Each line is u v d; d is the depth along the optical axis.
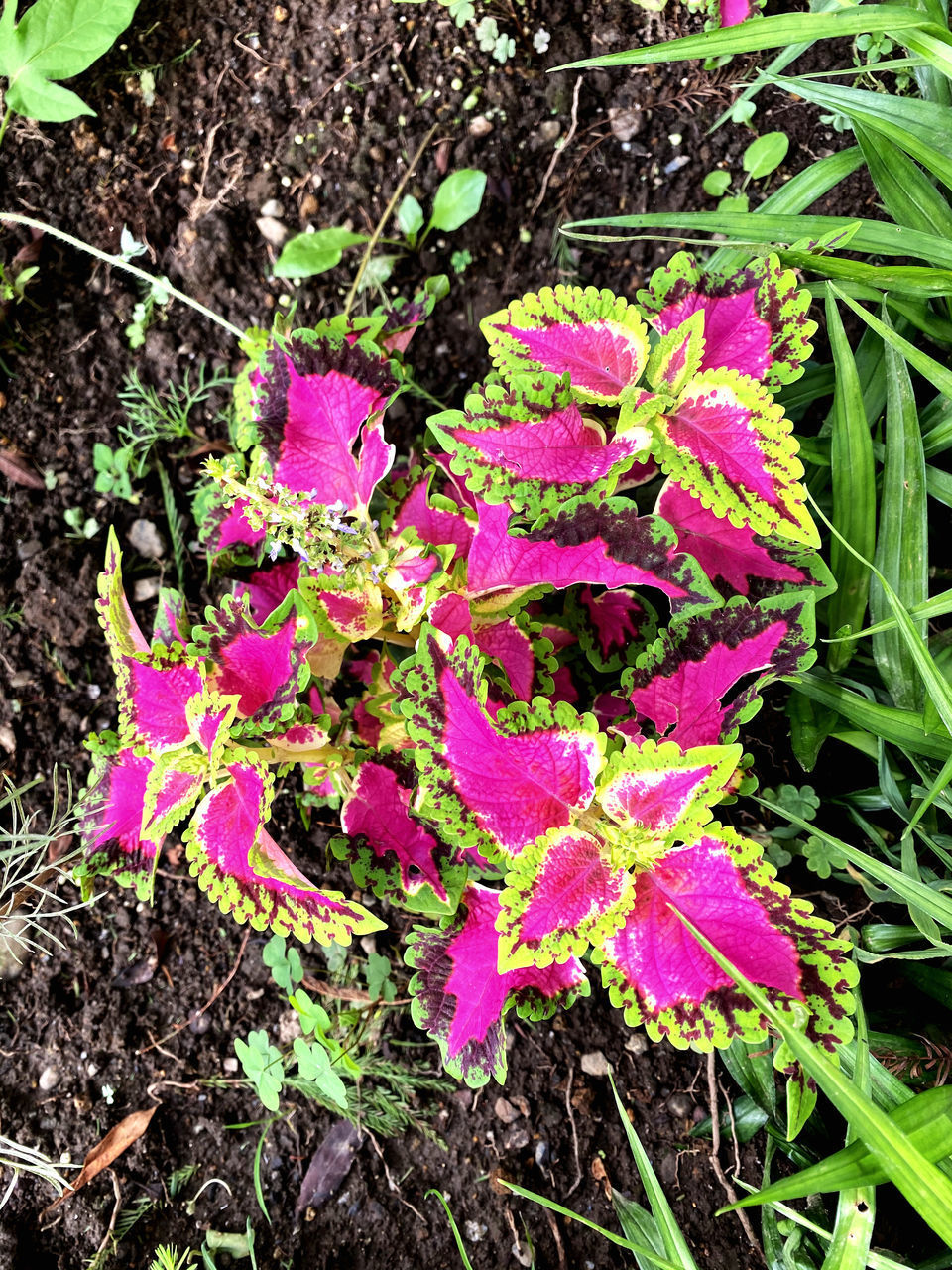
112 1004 0.69
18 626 0.72
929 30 0.52
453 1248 0.64
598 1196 0.64
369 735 0.60
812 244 0.55
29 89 0.69
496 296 0.72
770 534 0.48
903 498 0.58
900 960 0.62
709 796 0.47
